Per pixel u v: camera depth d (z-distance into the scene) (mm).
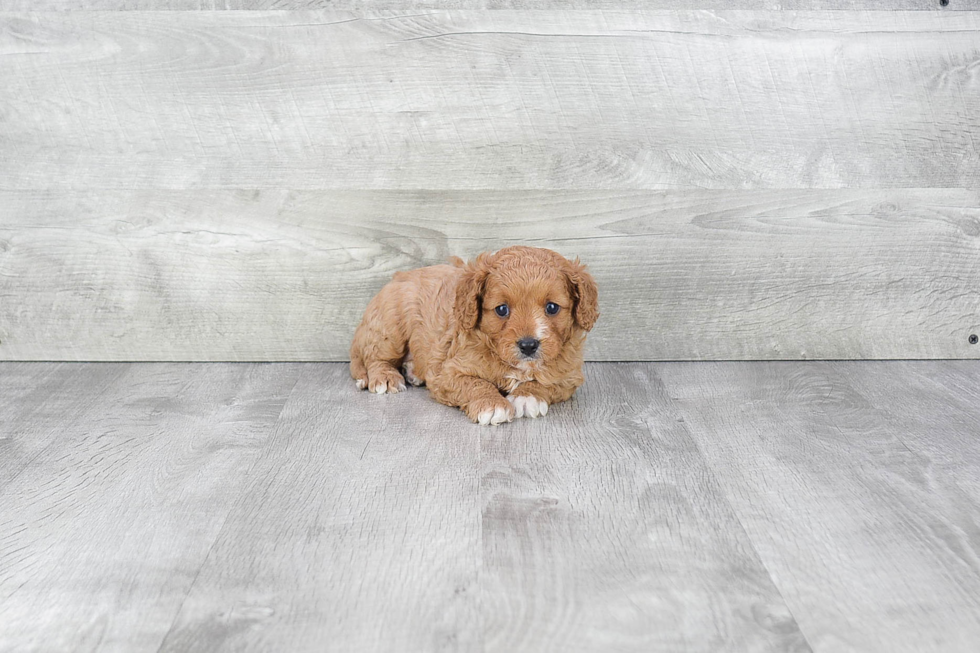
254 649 1330
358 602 1447
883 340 2748
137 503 1784
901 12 2523
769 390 2480
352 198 2609
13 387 2488
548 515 1735
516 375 2266
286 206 2611
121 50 2504
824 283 2693
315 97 2539
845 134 2592
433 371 2340
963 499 1811
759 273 2680
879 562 1570
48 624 1390
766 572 1537
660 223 2635
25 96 2531
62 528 1683
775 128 2580
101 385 2514
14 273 2652
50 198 2600
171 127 2562
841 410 2324
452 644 1339
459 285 2195
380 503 1782
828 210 2633
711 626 1385
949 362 2756
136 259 2646
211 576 1521
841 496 1820
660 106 2553
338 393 2453
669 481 1888
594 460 1994
